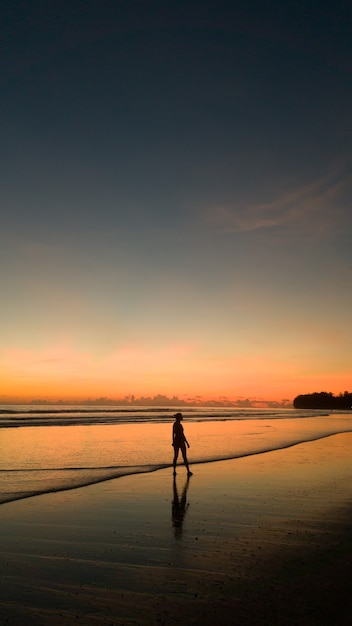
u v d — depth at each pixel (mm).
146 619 4703
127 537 7805
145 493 11688
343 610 4902
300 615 4766
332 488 12391
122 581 5793
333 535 7945
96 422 47031
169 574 6043
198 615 4785
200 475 14680
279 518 9148
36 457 18312
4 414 74438
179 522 8836
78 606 5043
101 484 12883
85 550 7082
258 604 5059
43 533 8008
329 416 89562
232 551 7039
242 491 11984
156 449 22172
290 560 6598
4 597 5277
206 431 37219
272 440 28562
